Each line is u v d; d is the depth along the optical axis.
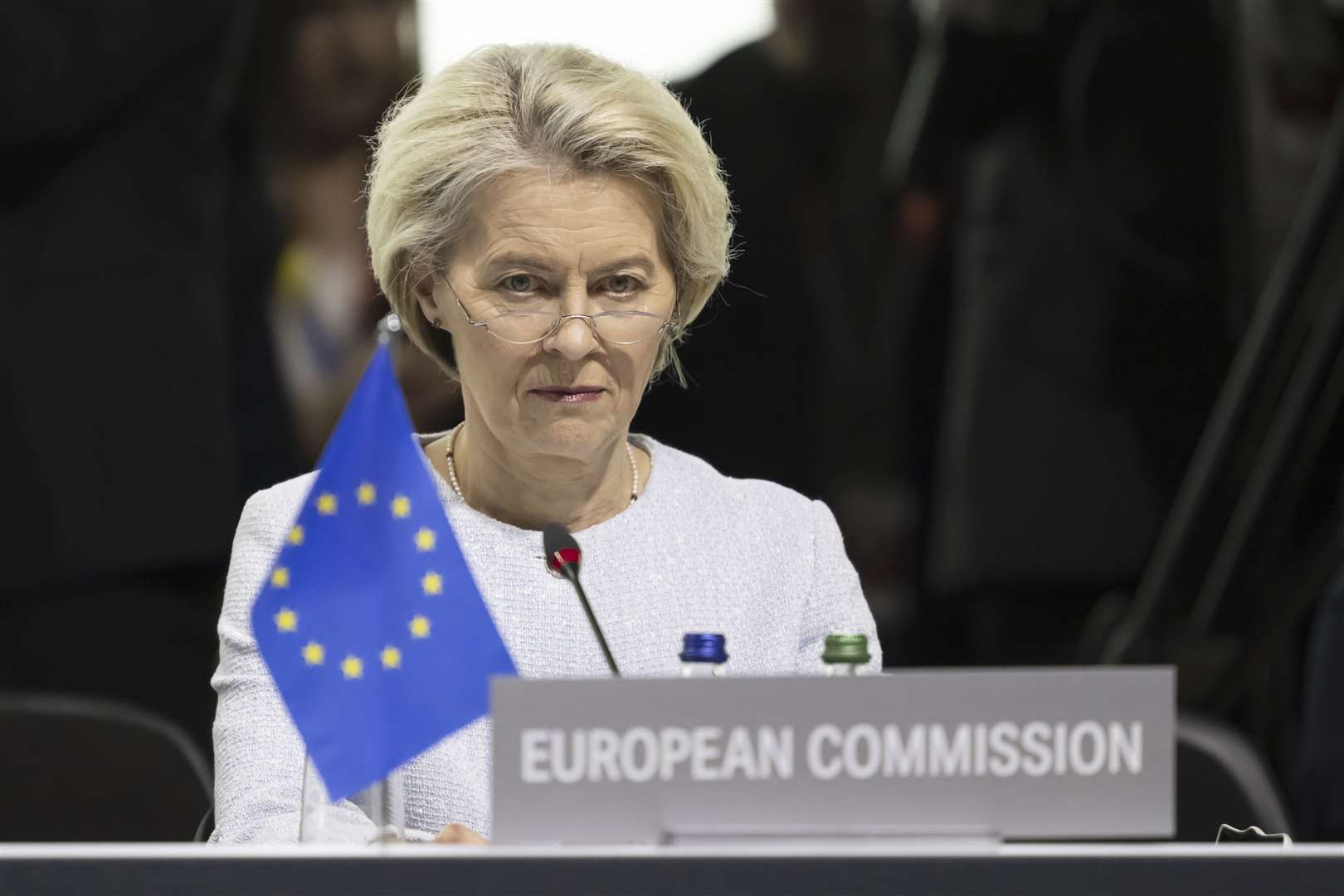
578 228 5.77
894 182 14.07
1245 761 7.79
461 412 13.37
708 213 6.03
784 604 6.61
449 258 5.95
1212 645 13.48
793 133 13.96
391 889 3.85
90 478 12.91
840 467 14.16
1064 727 4.20
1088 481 14.05
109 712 7.25
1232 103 13.91
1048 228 14.05
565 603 6.29
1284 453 13.50
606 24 13.71
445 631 4.52
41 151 12.67
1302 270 13.63
